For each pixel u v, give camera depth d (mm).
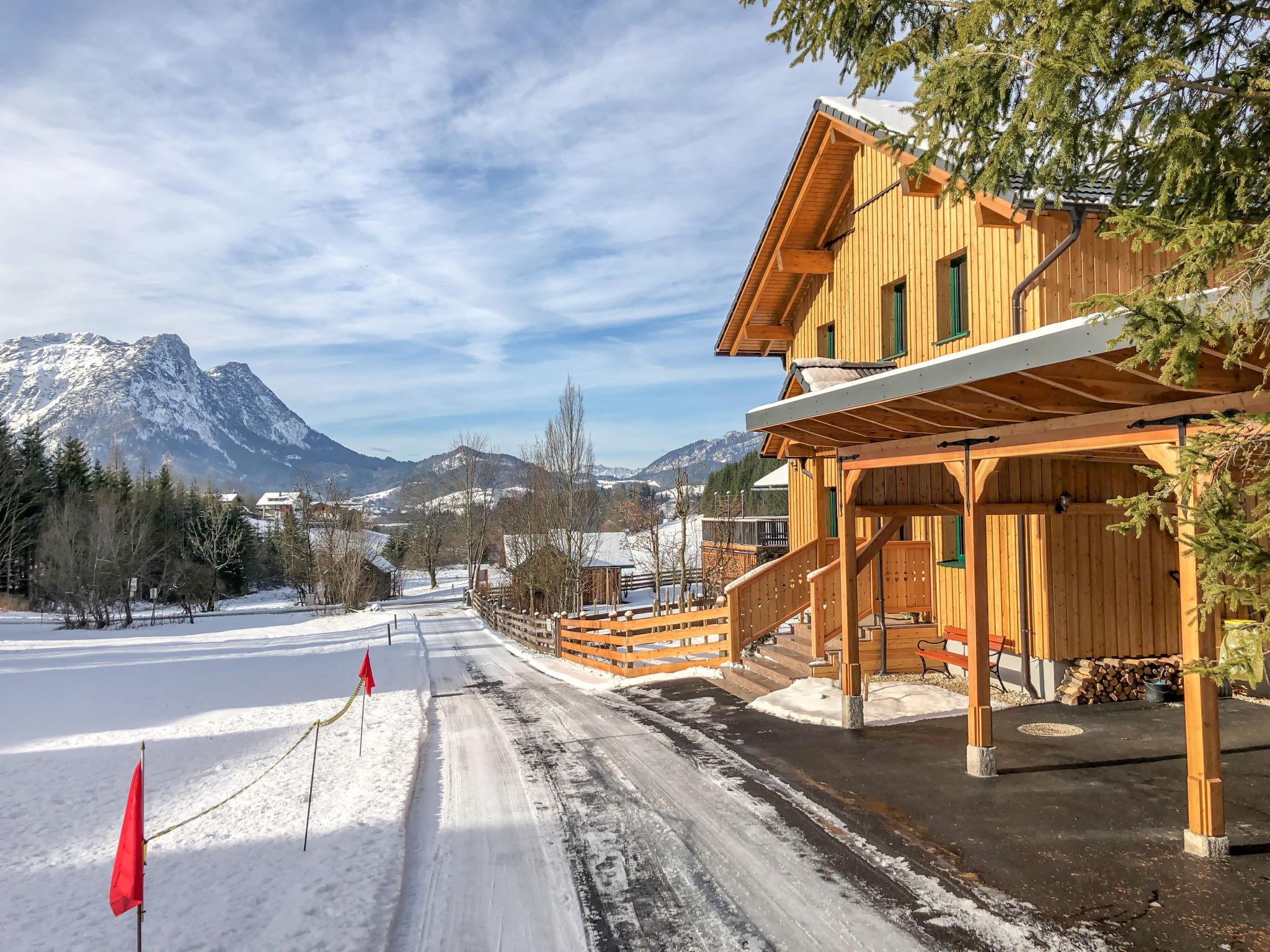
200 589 54812
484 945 4840
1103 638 10438
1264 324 3844
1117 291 10484
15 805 8180
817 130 14422
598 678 15992
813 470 14914
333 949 4719
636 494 59906
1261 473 4512
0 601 49656
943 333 12258
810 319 16719
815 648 12273
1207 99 4672
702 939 4812
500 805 7531
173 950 4801
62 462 61281
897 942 4645
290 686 16625
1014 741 8609
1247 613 7566
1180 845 5750
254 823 7199
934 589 12664
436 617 42031
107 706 14320
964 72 4914
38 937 5078
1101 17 4152
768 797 7340
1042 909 4941
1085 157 5184
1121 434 5750
